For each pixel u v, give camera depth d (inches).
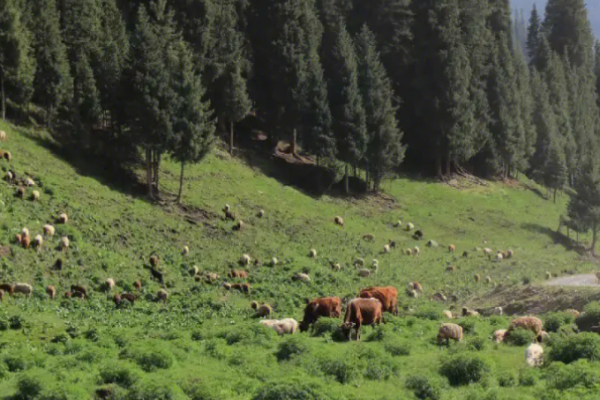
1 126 2231.8
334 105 3112.7
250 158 3006.9
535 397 748.6
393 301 1392.7
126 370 861.2
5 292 1430.9
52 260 1660.9
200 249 2087.8
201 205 2385.6
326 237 2495.1
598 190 3110.2
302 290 1918.1
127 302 1569.9
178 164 2640.3
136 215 2135.8
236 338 1140.5
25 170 2055.9
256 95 3248.0
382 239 2655.0
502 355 974.4
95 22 2701.8
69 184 2112.5
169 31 2630.4
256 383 845.8
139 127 2281.0
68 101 2412.6
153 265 1855.3
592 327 1107.9
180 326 1413.6
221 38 2972.4
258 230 2362.2
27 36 2345.0
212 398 781.3
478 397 756.0
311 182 2977.4
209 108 2997.0
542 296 1711.4
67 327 1300.4
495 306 1793.8
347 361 893.8
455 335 1102.4
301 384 768.9
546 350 935.7
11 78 2277.3
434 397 790.5
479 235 2972.4
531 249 2947.8
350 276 2149.4
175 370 922.7
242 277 1943.9
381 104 3112.7
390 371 892.6
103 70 2468.0
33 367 948.6
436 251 2655.0
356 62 3238.2
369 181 3152.1
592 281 1996.8
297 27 3166.8
